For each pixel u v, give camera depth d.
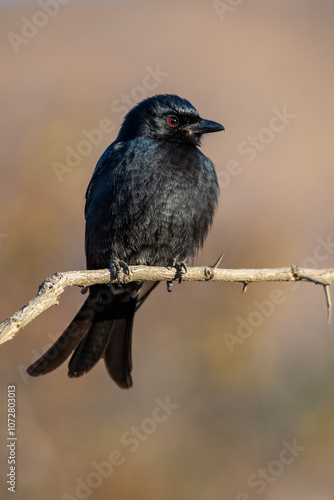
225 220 13.65
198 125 10.84
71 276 7.68
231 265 12.65
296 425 11.86
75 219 12.20
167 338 12.22
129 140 10.58
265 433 11.75
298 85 23.80
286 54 26.25
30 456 10.84
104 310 10.20
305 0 32.94
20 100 16.81
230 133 19.84
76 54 21.66
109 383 11.94
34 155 12.35
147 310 12.55
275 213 14.05
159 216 10.12
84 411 11.50
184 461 11.30
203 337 12.02
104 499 10.67
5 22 22.95
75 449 11.04
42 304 6.92
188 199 10.20
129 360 10.23
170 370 12.09
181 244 10.42
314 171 18.83
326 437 11.80
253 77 24.17
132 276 9.23
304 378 12.35
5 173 12.27
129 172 10.11
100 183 10.48
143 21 25.95
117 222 10.18
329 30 29.11
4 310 11.42
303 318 14.05
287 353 12.77
